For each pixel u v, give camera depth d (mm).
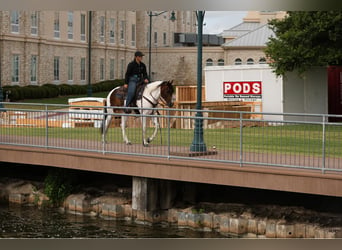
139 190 15773
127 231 15164
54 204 17750
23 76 51938
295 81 27297
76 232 15133
